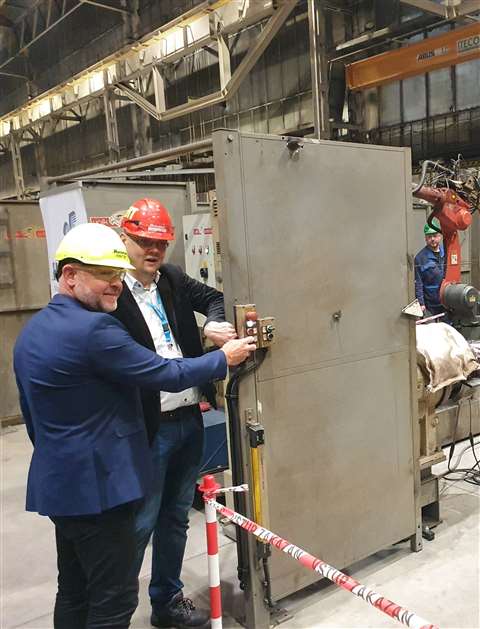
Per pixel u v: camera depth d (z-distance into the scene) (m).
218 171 1.74
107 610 1.45
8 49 8.70
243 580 1.92
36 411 1.39
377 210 2.16
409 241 2.29
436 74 5.40
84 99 7.55
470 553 2.39
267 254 1.86
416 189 3.05
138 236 1.77
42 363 1.35
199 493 2.99
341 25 5.60
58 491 1.38
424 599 2.09
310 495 2.05
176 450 1.92
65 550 1.58
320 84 4.51
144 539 1.83
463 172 3.35
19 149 9.50
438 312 4.06
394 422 2.29
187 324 1.99
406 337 2.31
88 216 3.13
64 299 1.43
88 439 1.37
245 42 6.26
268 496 1.93
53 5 7.16
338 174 2.03
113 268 1.40
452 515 2.72
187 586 2.28
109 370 1.37
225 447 2.95
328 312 2.04
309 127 5.74
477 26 4.36
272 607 2.07
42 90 8.69
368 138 5.93
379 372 2.22
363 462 2.20
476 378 2.88
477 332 3.43
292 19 5.84
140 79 7.27
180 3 5.96
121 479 1.40
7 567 2.54
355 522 2.19
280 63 6.05
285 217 1.89
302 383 1.99
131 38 6.48
